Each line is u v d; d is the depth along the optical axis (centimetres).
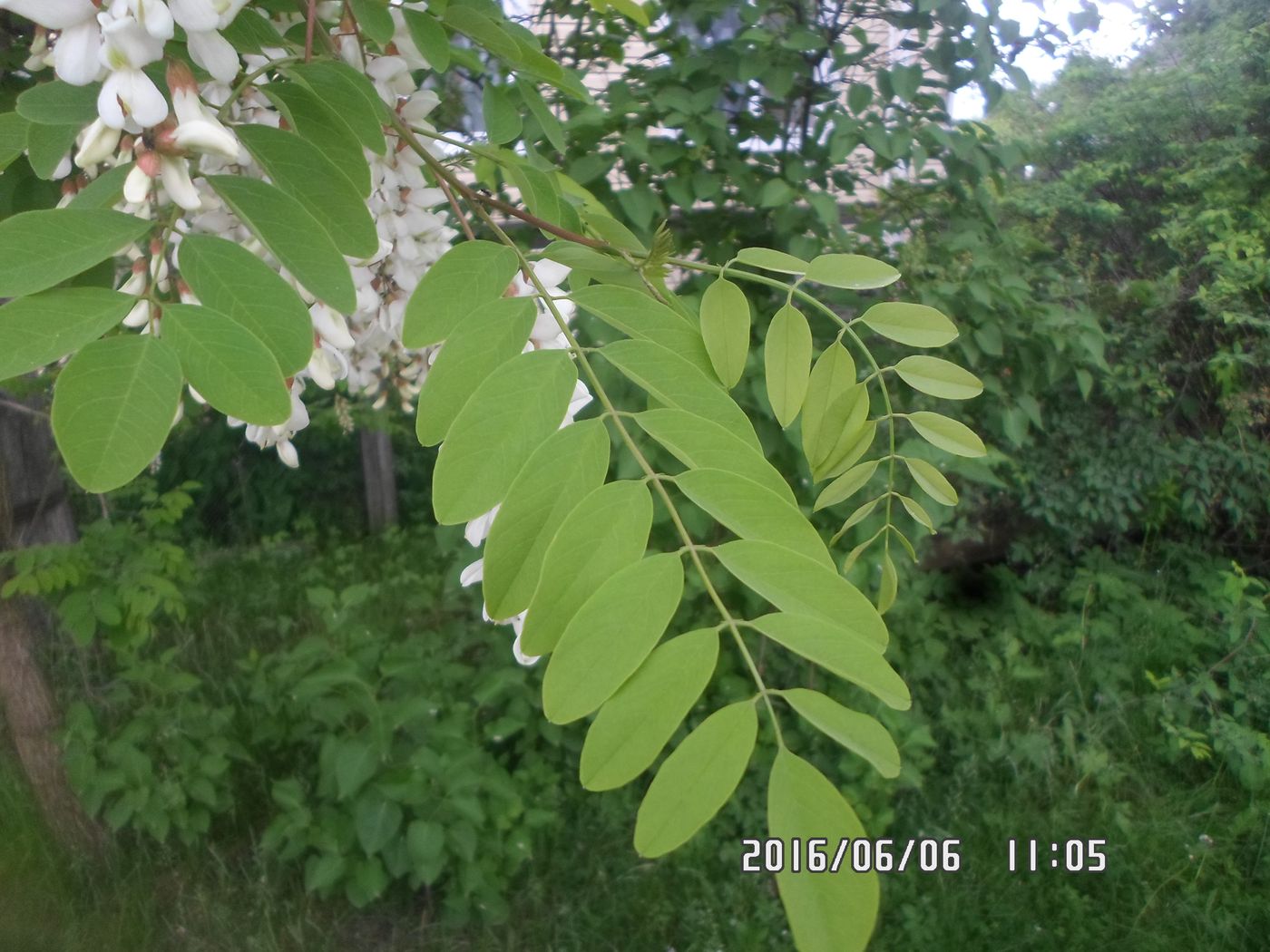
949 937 338
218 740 352
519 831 338
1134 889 367
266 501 670
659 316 116
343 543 664
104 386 84
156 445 84
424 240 137
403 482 715
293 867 350
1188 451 557
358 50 134
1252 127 577
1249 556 603
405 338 109
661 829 75
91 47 93
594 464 93
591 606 81
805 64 338
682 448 97
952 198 384
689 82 335
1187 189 578
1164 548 596
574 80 177
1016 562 581
